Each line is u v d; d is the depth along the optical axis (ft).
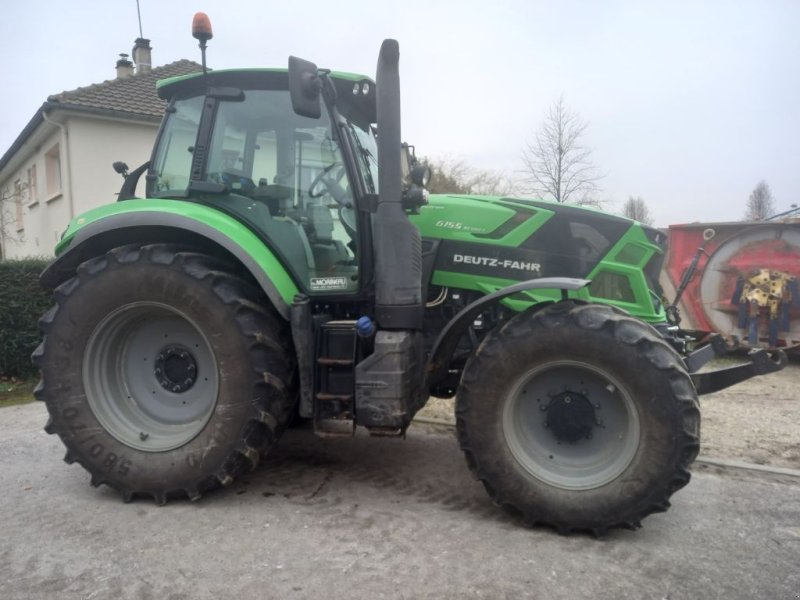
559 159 52.95
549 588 7.68
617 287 10.94
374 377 9.75
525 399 9.75
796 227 21.95
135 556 8.38
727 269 23.11
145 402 10.86
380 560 8.31
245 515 9.77
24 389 19.99
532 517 9.30
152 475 10.03
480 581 7.80
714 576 8.02
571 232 11.03
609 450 9.36
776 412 16.85
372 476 11.64
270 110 11.13
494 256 11.16
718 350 10.80
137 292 10.12
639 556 8.55
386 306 9.99
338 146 10.84
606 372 9.04
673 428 8.70
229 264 10.66
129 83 41.29
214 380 10.38
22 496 10.53
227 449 9.91
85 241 10.61
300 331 10.17
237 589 7.56
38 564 8.16
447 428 14.88
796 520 9.84
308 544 8.77
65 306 10.40
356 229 10.69
